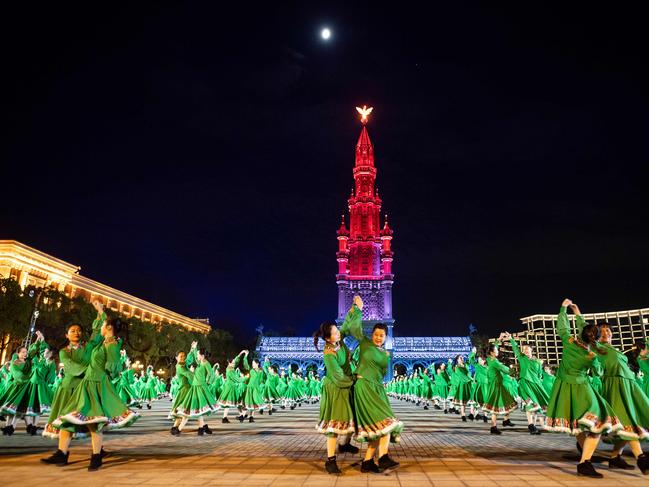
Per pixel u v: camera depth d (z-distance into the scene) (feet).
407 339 302.86
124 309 315.17
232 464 27.50
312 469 26.07
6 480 22.48
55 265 257.75
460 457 30.50
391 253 339.36
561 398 27.17
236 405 60.70
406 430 49.65
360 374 25.90
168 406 103.65
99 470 25.26
